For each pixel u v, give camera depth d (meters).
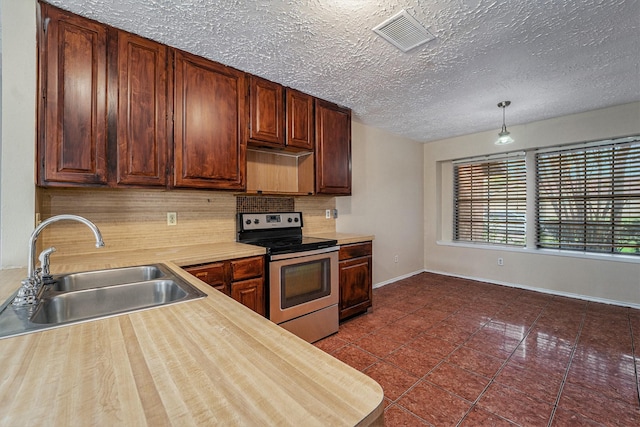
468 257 4.43
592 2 1.53
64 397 0.49
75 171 1.62
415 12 1.60
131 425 0.43
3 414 0.45
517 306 3.24
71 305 1.11
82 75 1.64
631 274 3.16
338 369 0.58
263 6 1.54
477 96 2.80
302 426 0.42
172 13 1.60
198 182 2.05
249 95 2.31
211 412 0.46
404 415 1.60
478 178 4.41
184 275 1.39
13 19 1.50
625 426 1.50
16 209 1.52
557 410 1.62
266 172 2.87
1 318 0.86
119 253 1.96
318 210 3.35
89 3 1.53
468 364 2.09
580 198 3.51
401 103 2.97
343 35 1.81
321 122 2.83
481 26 1.72
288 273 2.30
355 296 2.93
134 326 0.80
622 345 2.33
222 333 0.75
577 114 3.36
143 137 1.83
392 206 4.29
